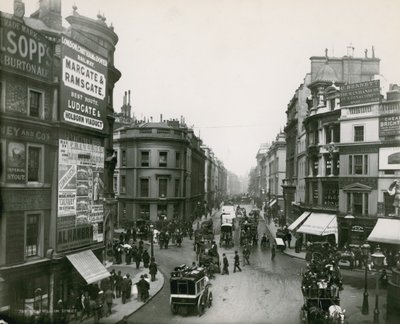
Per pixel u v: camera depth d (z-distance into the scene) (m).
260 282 26.53
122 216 54.72
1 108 16.66
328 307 17.94
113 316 19.20
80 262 20.19
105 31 31.02
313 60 47.81
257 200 117.94
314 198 42.25
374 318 18.00
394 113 33.03
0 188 16.70
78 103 20.88
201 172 84.56
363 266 31.08
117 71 32.59
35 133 18.39
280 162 80.62
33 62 18.09
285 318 19.09
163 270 30.16
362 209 34.81
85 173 21.77
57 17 24.95
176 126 60.69
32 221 18.62
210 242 36.75
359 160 35.41
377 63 45.78
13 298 17.31
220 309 20.59
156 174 53.38
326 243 33.72
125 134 54.56
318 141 42.03
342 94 36.78
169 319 18.92
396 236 30.45
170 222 49.47
